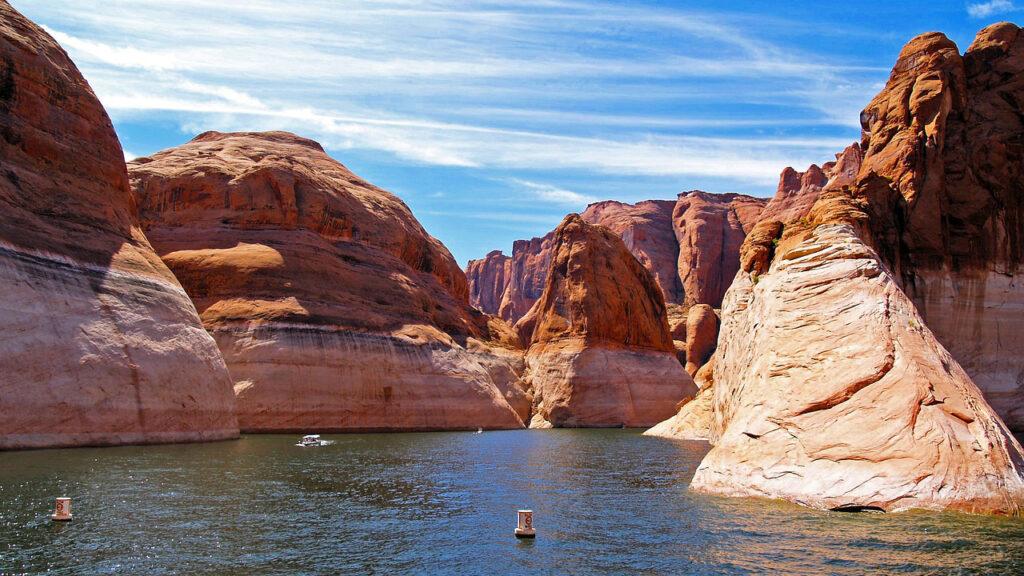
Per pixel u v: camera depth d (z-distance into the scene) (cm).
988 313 5644
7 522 2609
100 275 5284
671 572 2217
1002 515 2784
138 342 5278
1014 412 5456
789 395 3544
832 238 4422
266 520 2830
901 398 3216
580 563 2322
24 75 5391
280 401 7294
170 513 2864
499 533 2719
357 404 7844
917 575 2130
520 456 5466
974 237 5766
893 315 3684
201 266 8212
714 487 3481
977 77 6206
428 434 7881
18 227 4831
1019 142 5875
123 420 4941
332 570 2219
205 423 5741
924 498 2892
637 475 4359
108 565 2183
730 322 5925
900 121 6097
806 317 3972
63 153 5591
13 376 4338
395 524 2847
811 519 2822
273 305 7931
